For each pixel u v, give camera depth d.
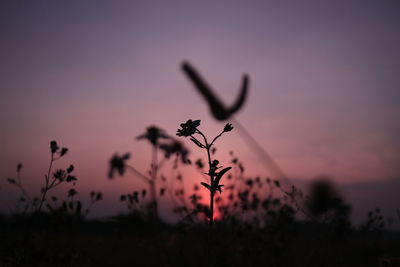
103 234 4.53
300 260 4.10
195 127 2.80
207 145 2.77
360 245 4.44
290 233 4.64
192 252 3.79
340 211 3.68
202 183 2.75
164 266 3.49
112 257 4.00
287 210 4.67
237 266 3.70
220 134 2.77
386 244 4.41
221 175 2.75
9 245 3.17
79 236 3.97
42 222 3.46
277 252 4.23
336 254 4.11
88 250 3.91
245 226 4.53
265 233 4.61
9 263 2.96
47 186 3.06
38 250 3.11
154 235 4.04
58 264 3.20
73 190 3.62
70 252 3.39
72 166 3.17
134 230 4.34
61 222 3.50
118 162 4.46
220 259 3.48
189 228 4.16
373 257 4.10
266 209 4.88
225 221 4.40
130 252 4.19
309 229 4.36
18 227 3.61
